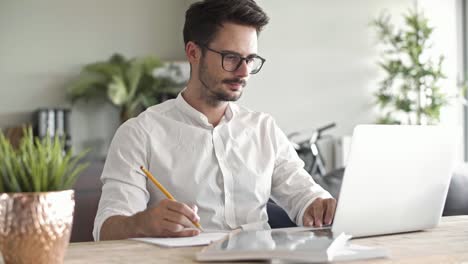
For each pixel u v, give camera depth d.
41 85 7.12
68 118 6.82
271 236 1.36
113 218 1.79
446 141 1.69
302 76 6.98
